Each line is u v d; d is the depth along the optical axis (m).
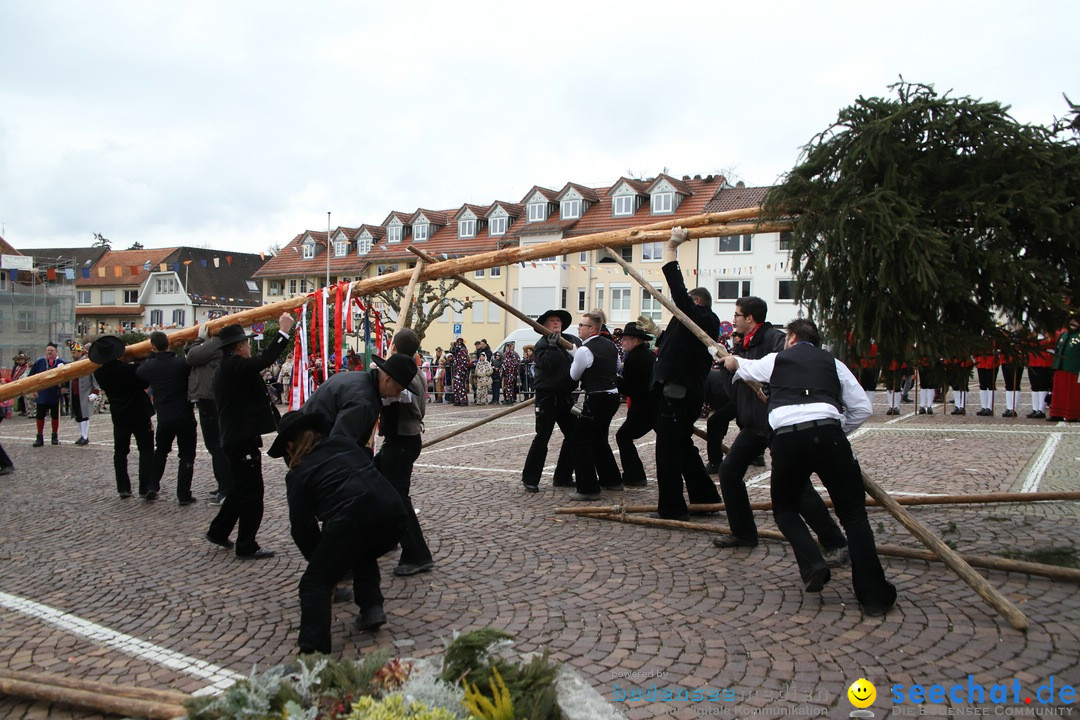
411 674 3.31
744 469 5.95
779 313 36.41
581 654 4.07
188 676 4.01
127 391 8.75
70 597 5.37
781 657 3.94
